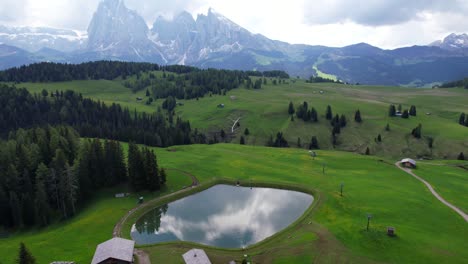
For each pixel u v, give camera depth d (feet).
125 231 263.70
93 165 348.79
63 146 371.35
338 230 242.78
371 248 215.72
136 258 215.10
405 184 358.84
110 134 640.17
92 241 243.19
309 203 320.50
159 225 280.72
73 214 305.12
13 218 281.95
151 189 349.00
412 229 242.99
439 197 317.42
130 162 353.92
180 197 342.03
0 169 312.09
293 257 208.85
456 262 198.39
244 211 307.17
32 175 325.21
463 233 238.89
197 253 199.72
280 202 326.65
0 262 216.74
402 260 201.05
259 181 376.68
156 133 653.30
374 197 314.35
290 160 460.96
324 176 387.34
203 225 279.28
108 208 306.76
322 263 198.80
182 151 520.83
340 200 308.81
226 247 237.04
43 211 286.66
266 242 237.86
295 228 257.55
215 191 361.30
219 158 470.39
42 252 226.17
